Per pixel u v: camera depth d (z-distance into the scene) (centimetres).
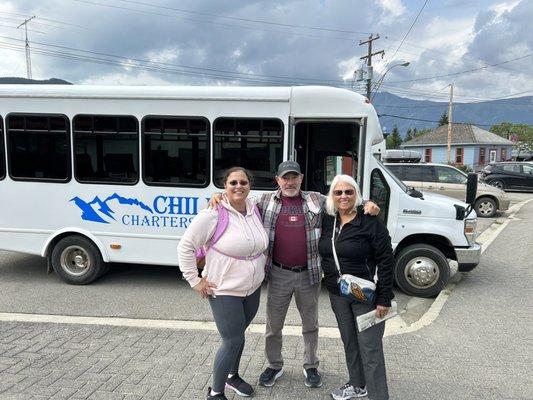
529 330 506
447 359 432
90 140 636
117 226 644
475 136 5212
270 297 373
